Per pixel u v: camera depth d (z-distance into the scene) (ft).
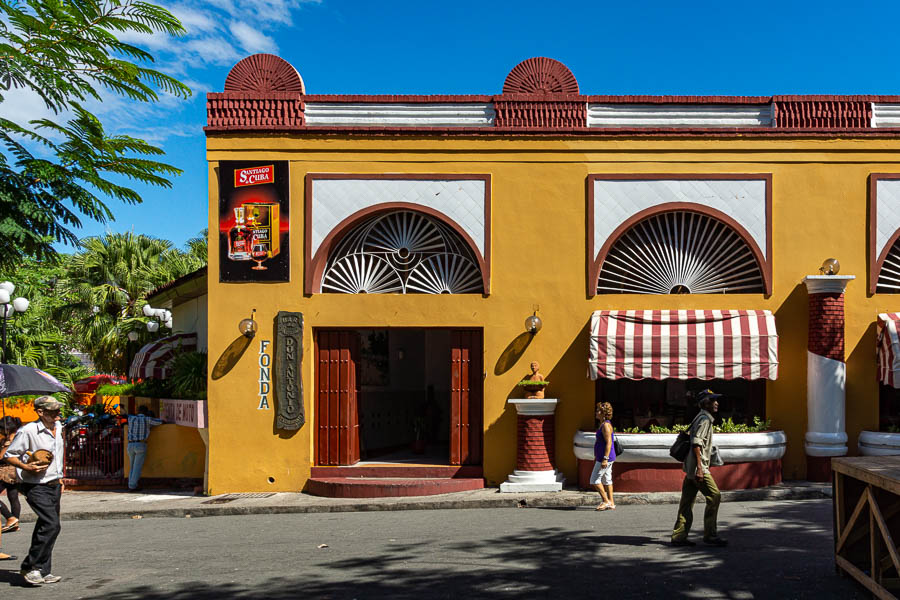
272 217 37.01
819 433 34.81
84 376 76.18
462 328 37.11
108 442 42.27
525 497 32.73
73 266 72.38
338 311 36.81
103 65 27.71
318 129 37.06
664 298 36.37
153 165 30.22
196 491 37.68
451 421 36.86
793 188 36.68
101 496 38.40
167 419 42.01
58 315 69.97
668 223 37.35
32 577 20.11
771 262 36.35
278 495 35.47
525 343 36.47
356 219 37.09
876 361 35.76
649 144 36.91
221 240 37.14
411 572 20.65
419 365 52.49
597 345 34.19
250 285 36.99
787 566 20.26
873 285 36.11
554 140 37.06
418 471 36.45
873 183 36.42
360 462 38.52
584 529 26.07
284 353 36.58
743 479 33.14
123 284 73.56
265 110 37.45
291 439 36.52
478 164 37.22
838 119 36.96
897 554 16.17
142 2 27.04
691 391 38.22
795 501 31.45
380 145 37.19
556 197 36.96
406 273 37.81
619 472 33.42
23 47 26.73
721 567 20.29
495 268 36.81
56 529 20.79
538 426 34.91
